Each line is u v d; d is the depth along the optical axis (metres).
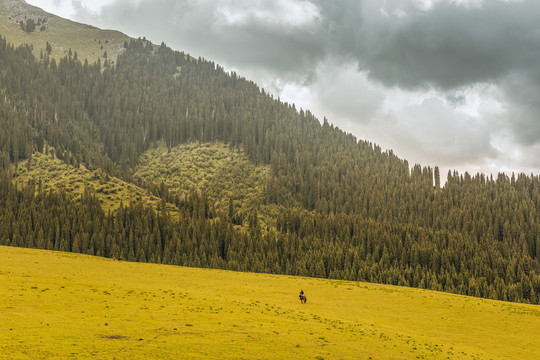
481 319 69.19
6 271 64.88
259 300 67.25
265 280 101.62
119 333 34.56
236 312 50.22
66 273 75.06
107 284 64.12
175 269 109.94
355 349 38.56
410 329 58.47
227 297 65.25
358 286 103.88
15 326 33.59
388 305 77.88
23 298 44.78
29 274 65.00
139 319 40.31
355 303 77.56
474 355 44.72
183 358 29.58
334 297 83.06
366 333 48.09
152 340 33.38
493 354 47.22
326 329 46.84
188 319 42.56
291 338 39.38
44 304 43.09
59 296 48.09
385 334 49.69
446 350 45.03
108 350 29.77
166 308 47.53
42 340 30.52
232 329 40.16
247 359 30.95
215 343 34.34
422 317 68.50
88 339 32.03
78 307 43.34
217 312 48.59
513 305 91.00
